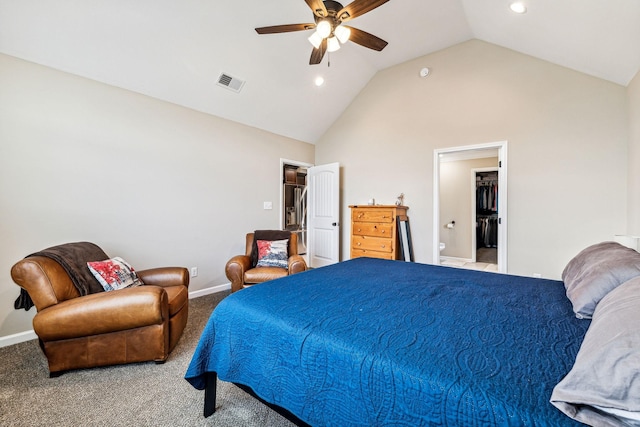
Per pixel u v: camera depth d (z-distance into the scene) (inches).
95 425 53.3
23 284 67.5
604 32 80.0
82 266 80.4
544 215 118.5
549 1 79.2
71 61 93.8
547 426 22.6
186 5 92.7
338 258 177.0
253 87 135.7
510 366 30.0
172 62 108.3
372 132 170.2
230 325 49.9
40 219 91.0
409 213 155.6
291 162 184.2
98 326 68.3
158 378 68.5
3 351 81.8
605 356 24.1
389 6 112.4
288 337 41.3
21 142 87.4
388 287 62.2
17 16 78.9
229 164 148.1
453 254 224.7
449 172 226.1
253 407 58.4
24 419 54.7
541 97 119.0
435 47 141.8
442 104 143.9
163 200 121.7
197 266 134.3
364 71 161.5
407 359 32.0
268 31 90.6
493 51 129.6
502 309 47.9
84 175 100.0
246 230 156.9
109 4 84.7
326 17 83.6
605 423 22.1
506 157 126.1
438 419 27.3
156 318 72.0
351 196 180.7
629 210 100.7
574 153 112.7
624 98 103.8
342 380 34.6
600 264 47.6
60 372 68.7
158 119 119.7
